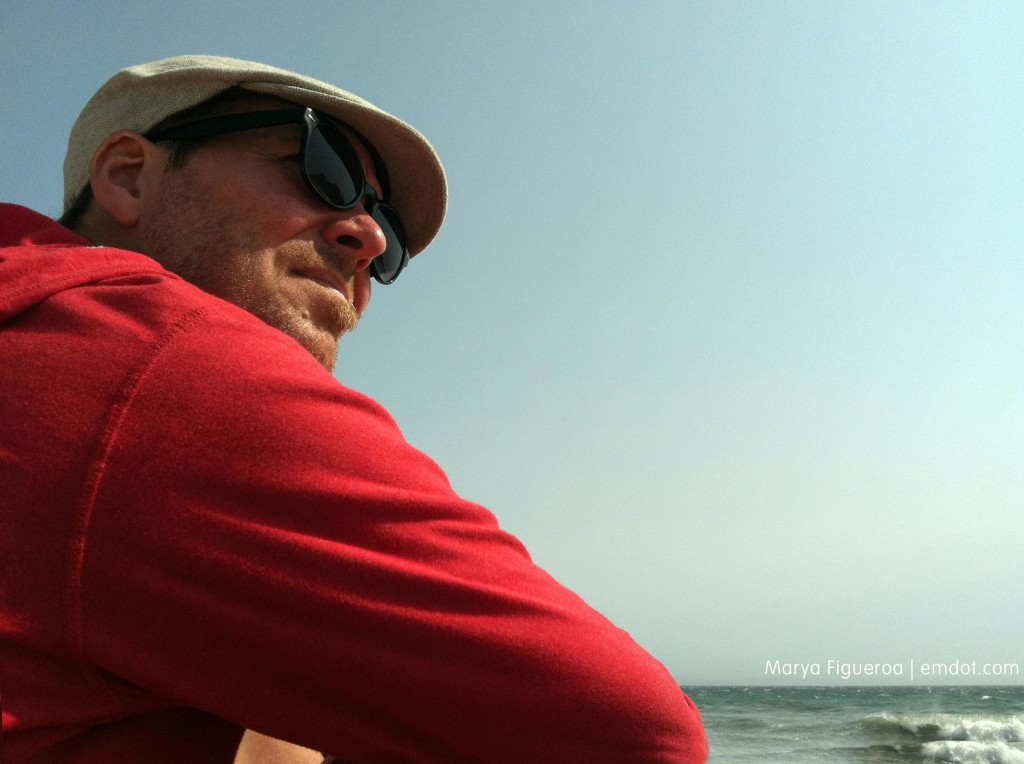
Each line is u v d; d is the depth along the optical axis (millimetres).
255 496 771
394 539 800
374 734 759
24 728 726
